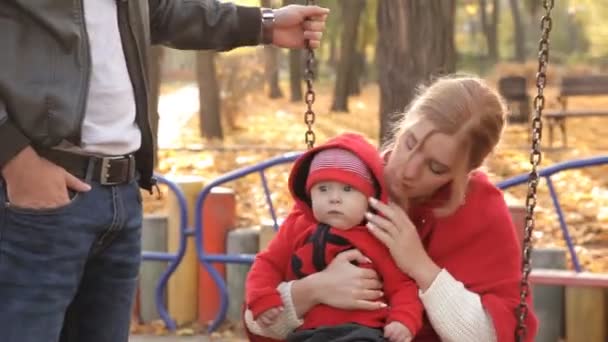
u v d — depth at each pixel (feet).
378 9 28.78
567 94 59.93
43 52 8.74
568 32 141.38
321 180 9.60
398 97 28.60
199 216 20.72
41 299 9.04
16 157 8.64
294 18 11.34
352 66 74.84
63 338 10.23
